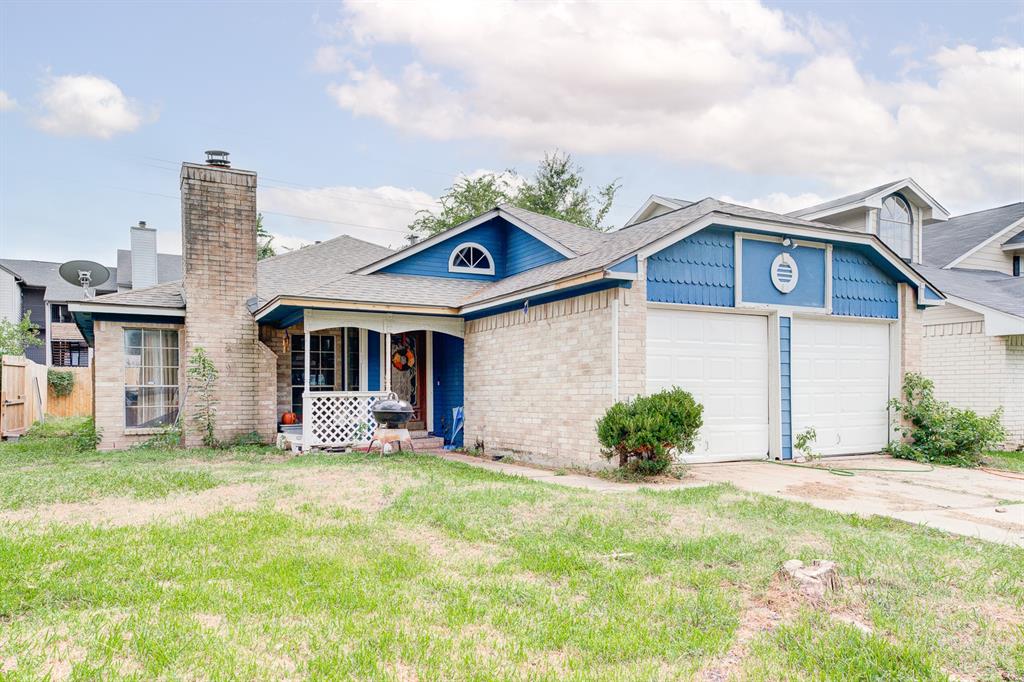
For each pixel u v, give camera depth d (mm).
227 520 6211
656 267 9852
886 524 6324
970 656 3480
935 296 12391
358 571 4766
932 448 11070
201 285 13242
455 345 14211
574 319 10273
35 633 3598
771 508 6695
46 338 34156
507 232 15477
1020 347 13406
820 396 11422
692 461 10156
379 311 12320
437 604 4180
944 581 4602
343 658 3340
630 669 3350
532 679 3197
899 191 17062
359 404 12656
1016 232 19188
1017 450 13164
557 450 10586
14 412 16234
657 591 4418
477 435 13070
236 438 13367
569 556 5141
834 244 11398
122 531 5762
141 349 13461
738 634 3834
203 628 3701
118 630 3598
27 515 6480
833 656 3449
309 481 8359
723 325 10539
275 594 4281
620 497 7164
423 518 6363
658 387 9906
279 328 14156
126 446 13062
